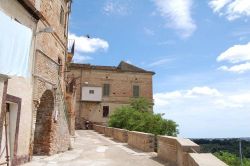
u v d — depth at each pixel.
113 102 45.72
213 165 5.22
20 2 9.63
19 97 9.90
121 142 21.80
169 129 31.33
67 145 15.55
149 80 47.31
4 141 9.25
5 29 7.70
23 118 10.29
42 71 12.10
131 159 11.80
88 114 45.03
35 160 11.22
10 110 9.68
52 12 13.61
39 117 13.27
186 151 7.68
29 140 10.90
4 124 9.29
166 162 10.36
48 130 13.16
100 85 45.84
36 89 11.38
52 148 13.17
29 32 8.90
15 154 9.64
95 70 46.03
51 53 13.59
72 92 23.19
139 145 16.19
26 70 8.83
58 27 14.88
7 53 7.78
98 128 37.72
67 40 17.78
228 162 10.03
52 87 13.40
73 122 23.55
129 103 45.88
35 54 11.38
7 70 7.79
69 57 20.56
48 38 13.02
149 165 10.05
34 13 10.82
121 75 46.72
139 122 31.83
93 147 17.42
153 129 30.97
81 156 13.00
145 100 42.44
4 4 8.73
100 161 11.37
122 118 33.34
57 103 13.95
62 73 16.03
